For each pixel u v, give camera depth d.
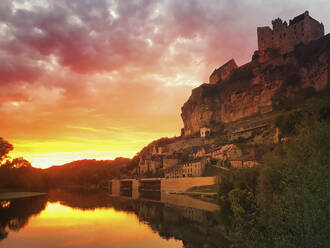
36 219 65.75
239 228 22.45
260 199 33.91
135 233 49.78
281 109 175.75
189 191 119.69
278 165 38.19
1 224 59.62
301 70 183.25
